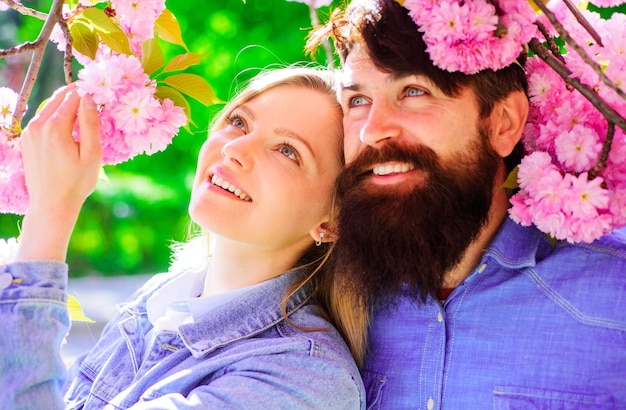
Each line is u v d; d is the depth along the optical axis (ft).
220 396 6.10
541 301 6.37
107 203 29.40
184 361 6.70
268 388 6.18
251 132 6.88
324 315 7.07
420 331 6.61
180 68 6.12
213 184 6.85
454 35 5.49
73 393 7.19
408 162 6.09
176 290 7.52
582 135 5.72
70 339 21.77
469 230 6.16
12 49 5.89
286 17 21.70
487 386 6.31
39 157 6.07
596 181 5.57
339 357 6.50
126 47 5.98
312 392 6.26
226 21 22.20
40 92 28.68
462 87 6.08
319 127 6.90
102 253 29.78
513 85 6.28
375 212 6.12
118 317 7.73
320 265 6.98
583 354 6.20
